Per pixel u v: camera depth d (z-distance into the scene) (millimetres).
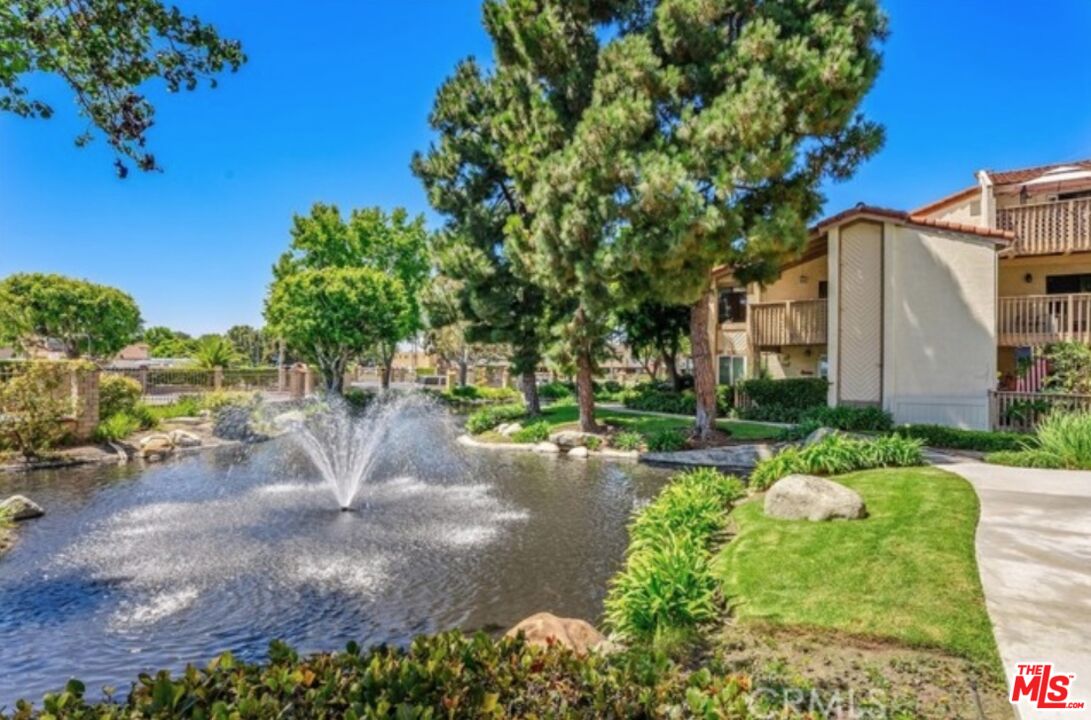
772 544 6906
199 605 6531
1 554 8320
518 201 21219
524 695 2797
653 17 16000
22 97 5516
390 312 31828
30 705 2650
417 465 16375
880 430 16219
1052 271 19828
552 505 11367
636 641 5172
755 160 13211
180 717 2475
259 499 11969
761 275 17281
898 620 4902
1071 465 11031
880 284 18641
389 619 6172
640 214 14188
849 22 14062
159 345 69875
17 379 15453
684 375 29188
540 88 16906
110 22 5422
